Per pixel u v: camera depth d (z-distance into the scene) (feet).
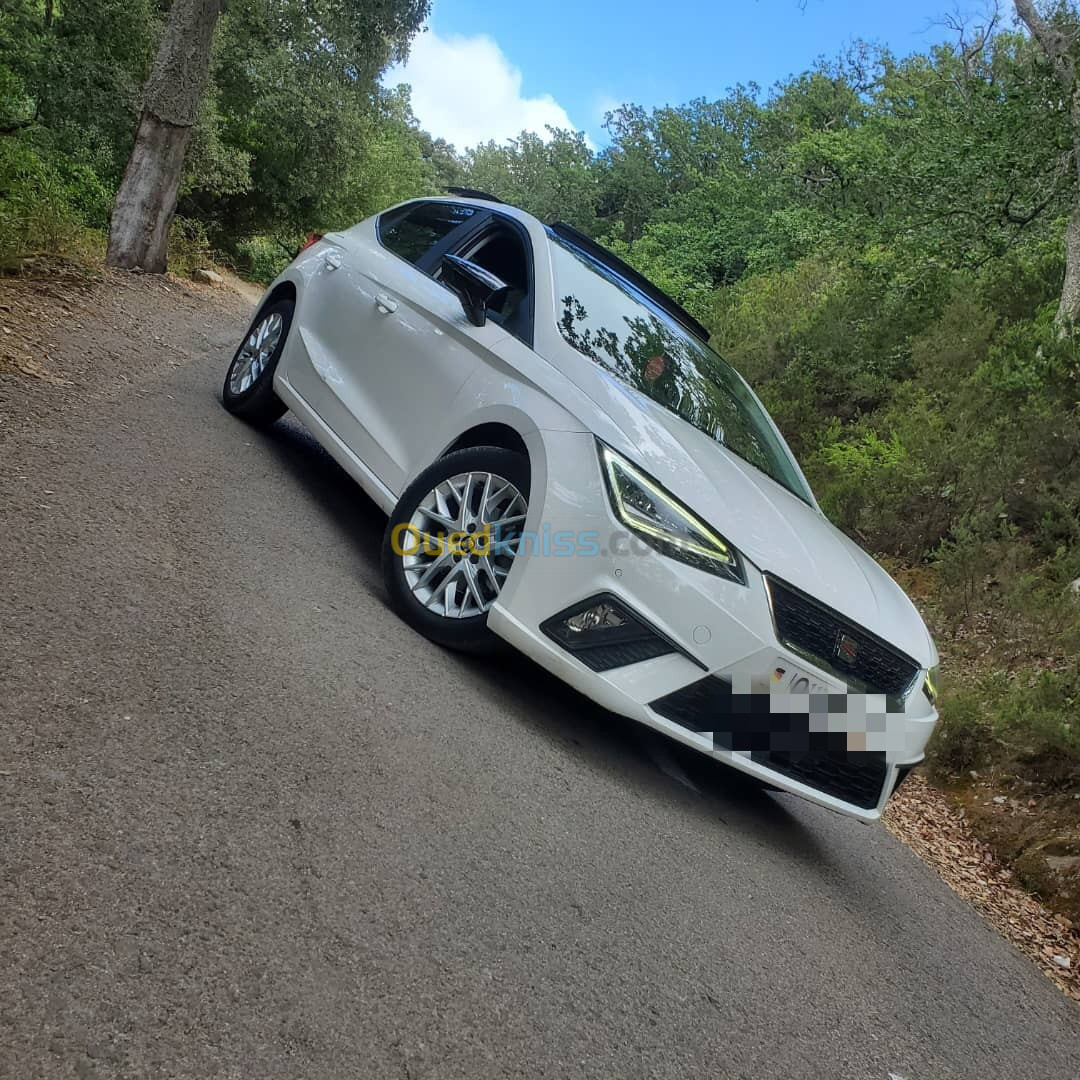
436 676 12.54
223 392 21.72
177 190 41.29
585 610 11.88
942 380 36.32
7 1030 5.33
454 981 7.18
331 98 81.76
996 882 16.19
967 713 19.95
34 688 8.70
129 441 16.94
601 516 11.87
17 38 62.03
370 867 8.08
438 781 9.96
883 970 10.75
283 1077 5.69
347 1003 6.49
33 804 7.22
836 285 51.70
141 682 9.46
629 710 11.66
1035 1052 10.44
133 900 6.63
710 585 11.59
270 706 9.95
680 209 138.62
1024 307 40.19
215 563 13.16
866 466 31.55
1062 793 17.65
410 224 19.10
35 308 24.12
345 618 13.07
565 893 9.06
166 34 39.65
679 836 11.54
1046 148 41.19
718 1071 7.59
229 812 8.01
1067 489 27.09
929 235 43.34
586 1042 7.20
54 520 12.51
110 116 64.85
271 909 7.09
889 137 77.10
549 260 15.75
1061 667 21.29
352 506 18.52
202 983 6.15
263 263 85.92
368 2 77.71
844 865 13.67
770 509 13.30
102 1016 5.64
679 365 16.33
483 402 14.01
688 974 8.73
